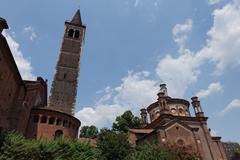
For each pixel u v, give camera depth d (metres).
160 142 42.56
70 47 66.75
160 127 45.06
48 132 40.25
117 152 32.66
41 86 44.59
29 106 39.50
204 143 51.69
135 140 50.81
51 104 54.75
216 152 52.44
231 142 61.34
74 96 58.00
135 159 28.05
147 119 68.25
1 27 26.14
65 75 60.78
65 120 43.81
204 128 53.69
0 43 26.84
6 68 30.48
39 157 23.73
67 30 70.19
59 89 57.75
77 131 47.22
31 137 38.22
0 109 29.92
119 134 37.06
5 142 23.20
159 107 58.38
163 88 66.62
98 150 33.06
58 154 25.81
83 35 71.31
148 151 28.58
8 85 32.28
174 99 60.12
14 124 33.56
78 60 64.69
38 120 40.66
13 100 35.31
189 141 45.50
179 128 46.59
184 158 31.48
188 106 61.19
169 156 27.91
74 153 27.86
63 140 28.69
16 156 22.31
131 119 67.81
